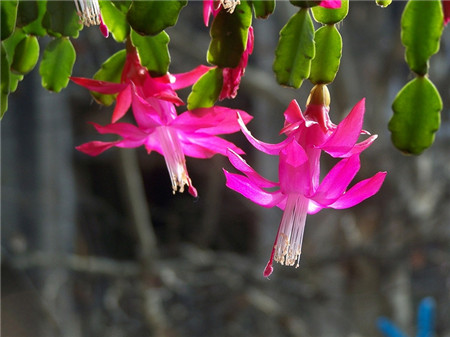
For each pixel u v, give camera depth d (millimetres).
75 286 4855
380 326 2992
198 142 920
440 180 4902
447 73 4367
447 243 4359
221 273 4102
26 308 5309
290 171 806
